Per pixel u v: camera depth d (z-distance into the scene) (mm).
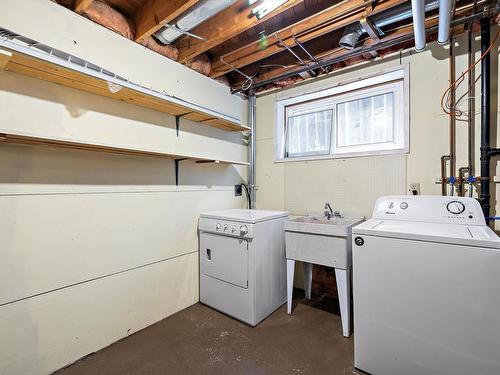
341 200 2396
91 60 1669
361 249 1491
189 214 2379
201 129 2498
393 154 2121
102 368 1561
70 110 1600
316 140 2711
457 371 1246
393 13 1723
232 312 2141
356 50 2039
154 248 2088
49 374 1506
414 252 1333
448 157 1892
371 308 1466
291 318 2123
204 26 1990
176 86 2232
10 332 1379
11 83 1374
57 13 1521
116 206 1842
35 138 1256
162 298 2139
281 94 2797
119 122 1853
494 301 1159
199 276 2463
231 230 2100
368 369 1492
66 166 1592
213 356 1665
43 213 1496
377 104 2355
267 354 1681
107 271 1785
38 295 1474
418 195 1902
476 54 1796
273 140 2863
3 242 1358
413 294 1342
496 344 1160
